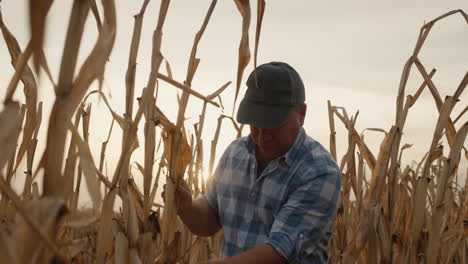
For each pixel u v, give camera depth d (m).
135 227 1.14
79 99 0.54
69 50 0.52
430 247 1.76
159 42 1.10
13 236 0.50
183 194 1.84
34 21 0.45
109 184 1.10
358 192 2.19
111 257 1.12
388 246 1.76
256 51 0.98
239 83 1.15
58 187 0.52
